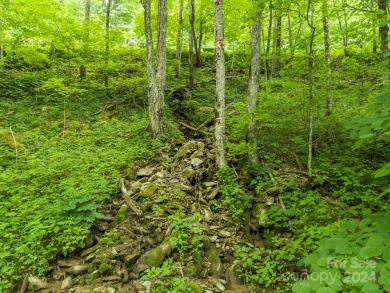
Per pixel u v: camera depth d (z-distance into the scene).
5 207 5.79
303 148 8.09
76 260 4.92
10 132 8.93
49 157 7.94
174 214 5.70
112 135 9.54
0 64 13.22
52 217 5.46
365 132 2.48
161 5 9.42
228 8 12.91
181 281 4.32
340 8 7.46
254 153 7.29
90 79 15.05
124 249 5.08
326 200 5.98
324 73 7.28
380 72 7.61
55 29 12.38
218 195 6.54
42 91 12.70
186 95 12.89
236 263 4.73
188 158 7.95
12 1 12.05
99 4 23.78
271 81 7.33
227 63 18.83
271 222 5.55
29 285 4.35
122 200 6.42
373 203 5.72
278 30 10.98
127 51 13.75
